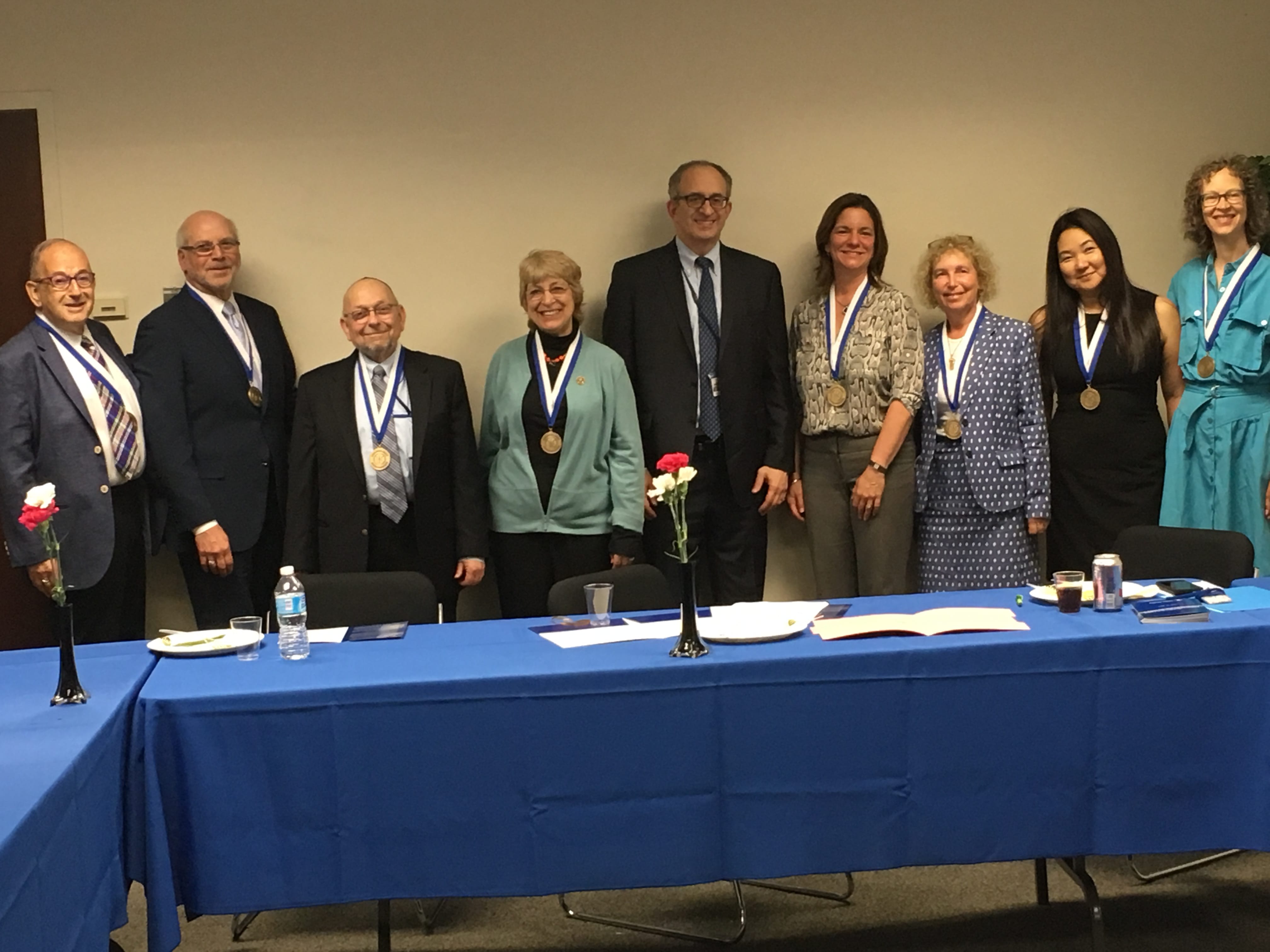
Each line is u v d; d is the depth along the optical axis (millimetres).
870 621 2629
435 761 2338
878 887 3064
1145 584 2980
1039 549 4719
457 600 4203
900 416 4020
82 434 3629
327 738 2312
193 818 2285
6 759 1922
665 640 2604
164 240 4242
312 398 3824
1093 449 4027
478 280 4375
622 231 4414
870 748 2439
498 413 3936
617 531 3914
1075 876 2654
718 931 2840
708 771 2402
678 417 4047
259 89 4242
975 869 3160
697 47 4395
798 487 4363
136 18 4180
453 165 4332
